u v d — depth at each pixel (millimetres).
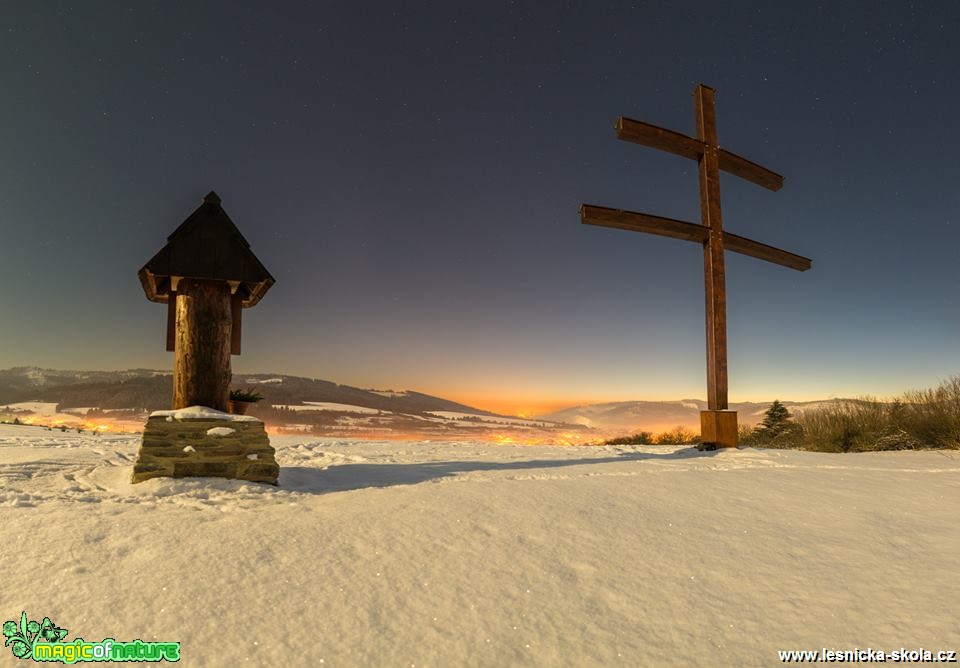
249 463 5430
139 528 3783
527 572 3381
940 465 7457
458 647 2598
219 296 6168
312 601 2926
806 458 8125
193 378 5980
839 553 3932
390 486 5391
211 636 2590
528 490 5168
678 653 2637
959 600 3238
